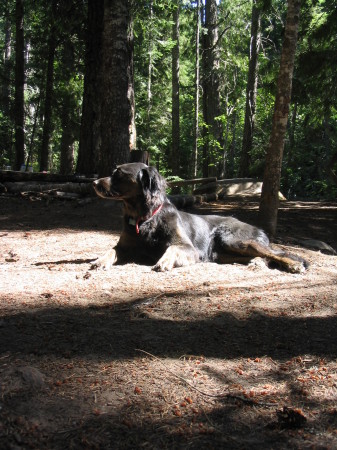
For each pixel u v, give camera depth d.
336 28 4.29
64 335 1.15
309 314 1.44
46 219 3.48
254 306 1.48
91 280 1.74
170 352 1.08
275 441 0.76
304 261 2.14
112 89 3.88
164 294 1.56
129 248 2.12
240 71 9.48
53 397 0.85
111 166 3.93
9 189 4.35
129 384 0.91
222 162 8.98
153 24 7.70
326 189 8.38
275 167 2.80
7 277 1.79
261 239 2.25
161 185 2.06
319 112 4.83
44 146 7.18
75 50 7.50
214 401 0.87
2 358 0.99
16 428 0.75
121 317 1.31
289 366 1.04
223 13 9.17
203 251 2.22
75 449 0.71
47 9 6.65
